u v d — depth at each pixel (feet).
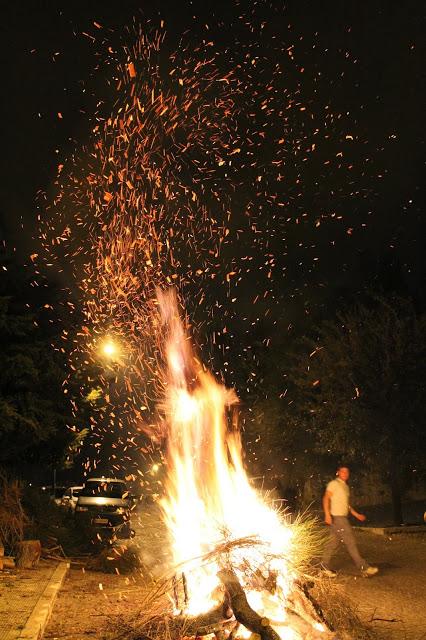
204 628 26.58
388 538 65.16
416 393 75.66
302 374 86.17
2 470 57.67
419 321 77.05
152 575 47.57
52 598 34.71
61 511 66.54
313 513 100.22
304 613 28.71
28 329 61.16
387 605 35.17
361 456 80.33
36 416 61.52
